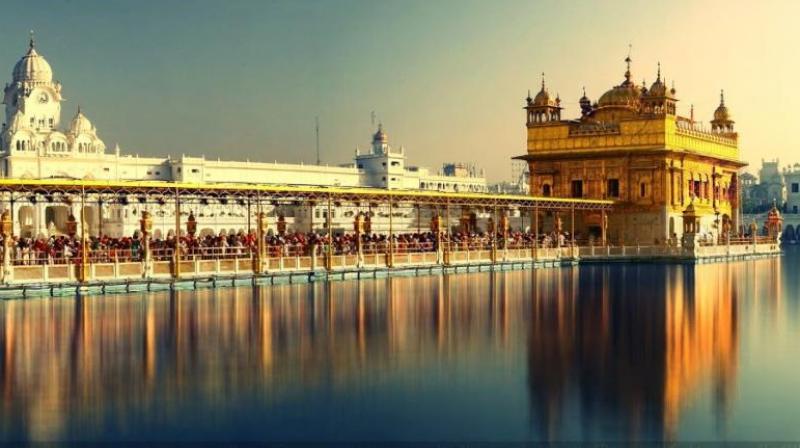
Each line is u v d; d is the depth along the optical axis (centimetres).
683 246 9144
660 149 10219
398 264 6794
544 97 11169
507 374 2525
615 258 9125
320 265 6247
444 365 2653
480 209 9581
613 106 10862
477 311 4038
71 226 5738
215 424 2012
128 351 2847
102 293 4894
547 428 1991
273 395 2269
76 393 2270
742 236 11662
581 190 10875
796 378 2498
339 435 1939
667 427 2002
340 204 7150
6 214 4719
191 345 2972
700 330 3450
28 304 4291
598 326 3534
